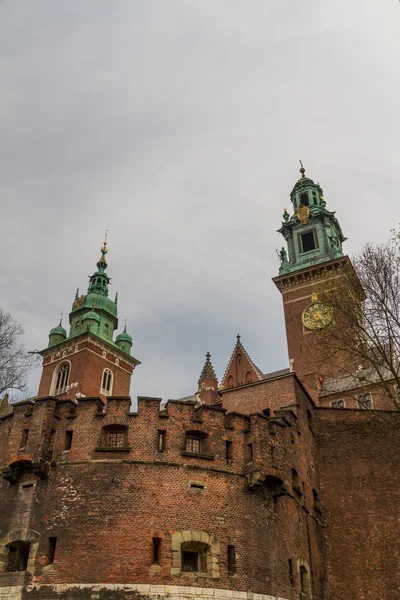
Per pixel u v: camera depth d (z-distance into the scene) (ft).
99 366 339.98
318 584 125.59
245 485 115.55
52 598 97.04
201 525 106.52
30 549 103.65
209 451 116.16
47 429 115.03
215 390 255.50
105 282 401.08
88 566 99.40
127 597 96.32
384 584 128.16
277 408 147.74
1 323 163.02
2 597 98.84
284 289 270.67
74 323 372.99
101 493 107.04
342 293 143.33
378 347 133.39
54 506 107.14
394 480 140.46
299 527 123.85
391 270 135.85
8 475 113.09
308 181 309.83
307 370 239.09
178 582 99.35
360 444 148.05
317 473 144.66
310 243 286.46
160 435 115.96
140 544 101.71
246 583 104.63
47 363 351.46
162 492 108.06
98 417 116.16
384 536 133.90
